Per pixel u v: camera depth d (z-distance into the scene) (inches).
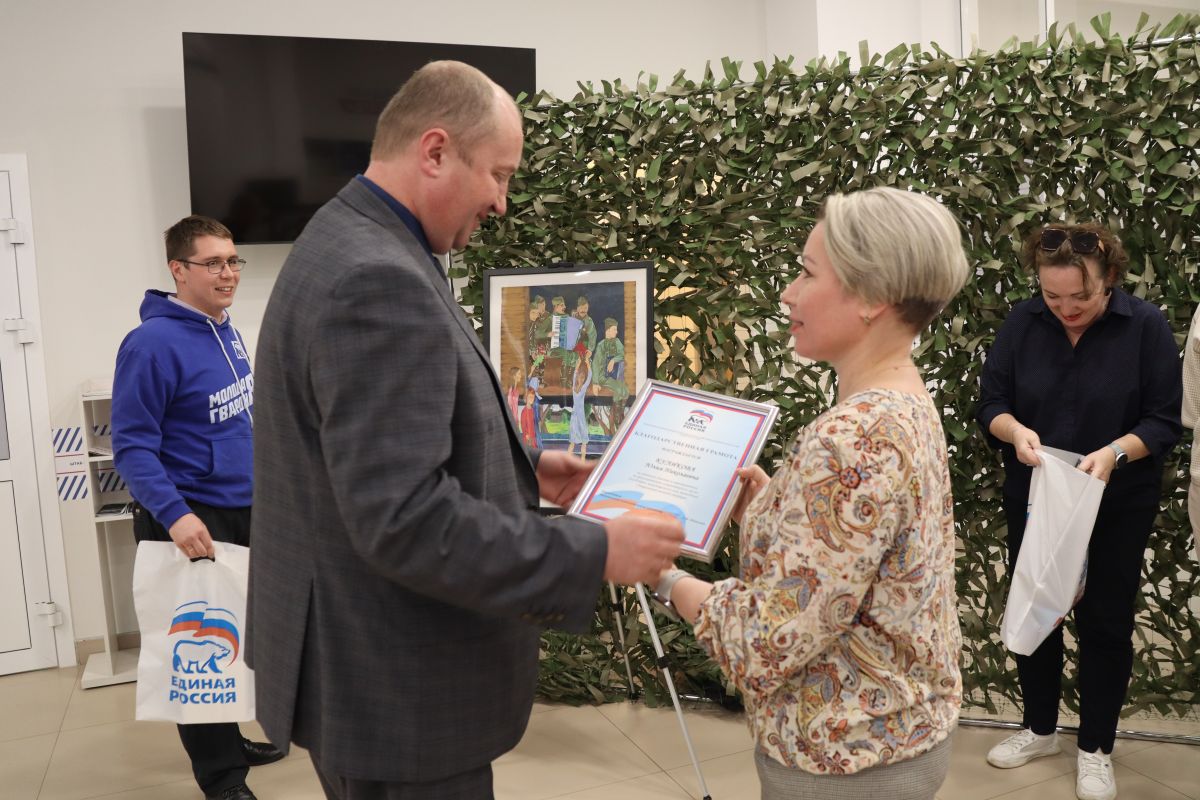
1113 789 97.7
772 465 118.0
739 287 118.9
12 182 146.9
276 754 114.3
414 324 44.1
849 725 45.1
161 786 110.3
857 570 42.8
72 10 150.5
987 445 107.2
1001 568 119.6
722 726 120.1
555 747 115.6
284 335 47.0
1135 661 110.2
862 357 48.0
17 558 150.6
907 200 46.3
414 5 168.1
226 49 152.1
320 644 48.4
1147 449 91.8
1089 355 95.8
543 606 44.8
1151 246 101.4
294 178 157.1
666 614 127.0
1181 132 97.3
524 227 122.7
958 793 100.4
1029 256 95.3
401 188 49.9
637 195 118.8
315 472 47.9
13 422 149.0
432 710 48.7
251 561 54.6
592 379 109.0
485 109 49.3
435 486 43.8
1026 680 105.7
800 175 109.9
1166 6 162.1
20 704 137.9
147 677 90.8
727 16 188.2
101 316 154.4
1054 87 100.7
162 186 156.2
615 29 181.0
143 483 92.5
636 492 61.4
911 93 104.7
